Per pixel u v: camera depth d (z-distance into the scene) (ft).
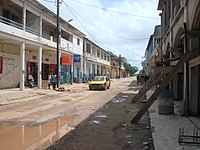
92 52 183.73
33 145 23.76
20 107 49.32
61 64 112.78
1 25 65.10
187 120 33.91
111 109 47.26
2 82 80.02
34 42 83.30
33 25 89.45
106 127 31.71
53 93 78.54
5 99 56.90
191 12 35.19
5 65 81.46
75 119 36.88
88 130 30.04
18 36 73.10
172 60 45.93
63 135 27.58
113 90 99.91
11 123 33.78
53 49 100.37
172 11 57.31
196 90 37.19
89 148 22.95
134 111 44.91
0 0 75.25
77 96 72.95
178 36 49.60
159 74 48.80
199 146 21.72
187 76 37.47
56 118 37.60
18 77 88.99
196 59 31.81
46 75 115.75
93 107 49.85
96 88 100.12
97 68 213.87
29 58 97.76
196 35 35.17
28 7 80.28
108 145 23.90
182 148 21.13
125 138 26.43
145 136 27.25
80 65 149.48
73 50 129.70
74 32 131.75
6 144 24.02
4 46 80.28
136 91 93.86
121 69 359.25
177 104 50.65
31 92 73.31
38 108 48.06
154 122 32.55
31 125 32.63
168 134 26.07
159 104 39.40
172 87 59.00
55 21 104.22
